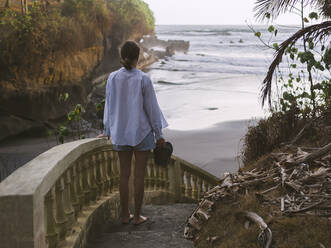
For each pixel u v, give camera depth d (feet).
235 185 10.47
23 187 5.60
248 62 166.50
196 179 23.50
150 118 10.49
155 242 9.90
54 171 6.71
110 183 13.42
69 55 56.29
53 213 7.14
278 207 8.76
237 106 66.74
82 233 9.04
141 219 12.25
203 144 44.83
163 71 126.41
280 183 9.96
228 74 120.78
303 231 7.40
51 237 7.12
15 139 45.01
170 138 48.16
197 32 509.76
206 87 91.35
